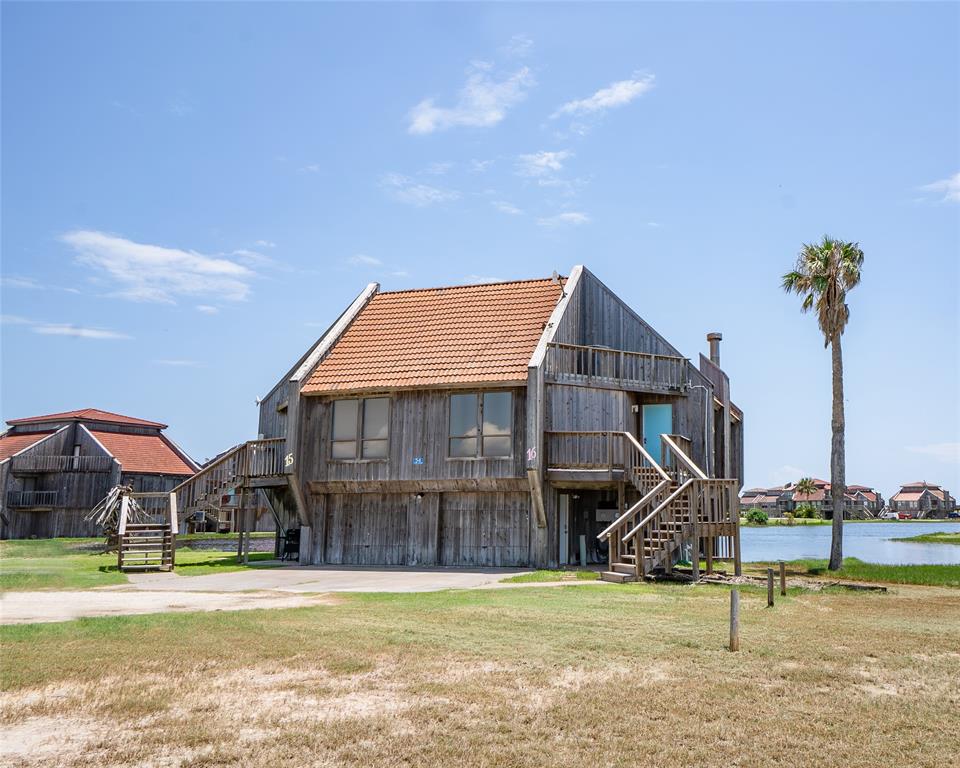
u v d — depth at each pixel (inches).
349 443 1048.2
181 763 261.0
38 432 2242.9
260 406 1259.8
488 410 994.7
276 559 1217.4
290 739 281.9
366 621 514.0
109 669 378.3
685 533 807.1
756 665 389.7
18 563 1063.6
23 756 266.2
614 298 1128.8
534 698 332.2
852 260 1128.2
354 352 1107.3
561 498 1024.2
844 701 330.0
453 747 274.4
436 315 1147.3
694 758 266.5
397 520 1035.9
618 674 370.9
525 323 1072.8
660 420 1093.8
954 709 319.6
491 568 965.8
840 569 1044.5
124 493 1108.5
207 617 530.6
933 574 949.2
